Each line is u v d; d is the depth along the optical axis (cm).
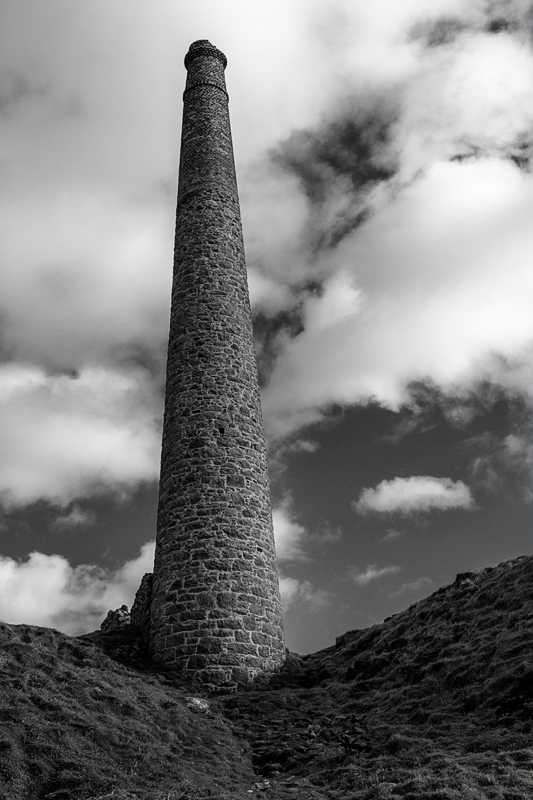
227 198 3036
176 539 2345
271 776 1555
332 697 2083
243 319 2795
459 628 2120
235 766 1573
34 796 1184
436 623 2253
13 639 1792
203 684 2103
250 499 2430
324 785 1443
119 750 1410
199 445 2469
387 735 1666
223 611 2211
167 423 2605
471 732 1551
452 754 1439
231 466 2452
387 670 2116
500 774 1277
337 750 1644
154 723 1620
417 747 1520
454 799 1170
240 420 2558
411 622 2381
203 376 2597
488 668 1789
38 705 1451
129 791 1247
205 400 2548
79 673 1714
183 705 1855
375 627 2642
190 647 2167
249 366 2716
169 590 2284
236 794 1342
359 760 1538
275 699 2033
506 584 2219
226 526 2339
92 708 1548
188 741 1623
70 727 1412
